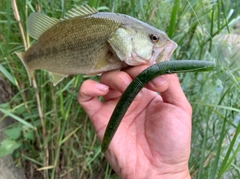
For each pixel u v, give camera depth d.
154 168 0.23
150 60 0.19
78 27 0.20
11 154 0.43
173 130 0.23
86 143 0.42
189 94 0.41
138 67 0.19
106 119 0.24
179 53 0.42
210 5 0.38
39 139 0.39
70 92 0.36
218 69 0.37
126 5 0.36
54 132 0.41
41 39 0.21
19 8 0.32
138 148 0.24
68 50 0.20
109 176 0.41
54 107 0.36
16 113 0.43
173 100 0.23
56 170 0.42
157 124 0.23
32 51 0.22
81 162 0.42
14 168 0.42
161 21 0.40
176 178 0.23
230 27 0.38
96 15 0.20
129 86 0.17
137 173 0.23
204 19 0.40
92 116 0.24
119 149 0.23
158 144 0.23
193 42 0.41
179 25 0.40
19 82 0.41
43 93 0.36
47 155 0.39
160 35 0.19
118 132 0.24
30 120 0.43
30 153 0.44
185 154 0.23
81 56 0.20
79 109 0.38
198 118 0.41
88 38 0.19
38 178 0.43
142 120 0.25
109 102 0.25
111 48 0.19
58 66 0.21
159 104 0.24
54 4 0.33
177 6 0.29
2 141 0.41
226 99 0.37
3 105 0.37
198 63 0.16
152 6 0.37
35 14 0.21
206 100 0.40
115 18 0.19
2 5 0.36
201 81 0.41
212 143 0.37
